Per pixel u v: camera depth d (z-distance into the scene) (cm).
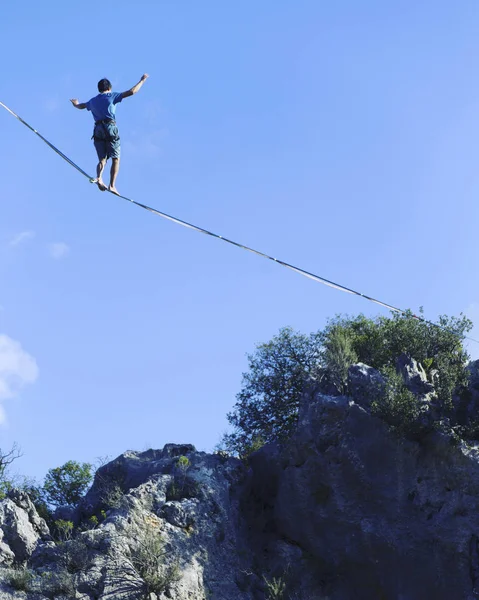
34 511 4044
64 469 5078
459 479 3928
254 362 5506
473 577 3791
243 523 4278
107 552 3747
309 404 4266
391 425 4041
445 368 4269
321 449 4112
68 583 3562
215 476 4394
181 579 3759
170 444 4669
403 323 4741
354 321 5259
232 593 3894
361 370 4272
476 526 3850
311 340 5478
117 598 3588
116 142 2056
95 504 4406
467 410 4178
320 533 4069
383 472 4019
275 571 4044
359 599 3934
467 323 4712
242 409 5372
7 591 3506
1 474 4659
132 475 4478
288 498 4166
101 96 2061
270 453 4428
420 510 3941
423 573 3841
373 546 3931
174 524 4038
